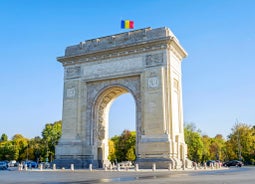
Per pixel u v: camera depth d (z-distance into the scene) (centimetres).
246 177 3030
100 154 7138
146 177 3158
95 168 6706
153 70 6425
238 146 13275
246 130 13612
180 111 6862
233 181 2409
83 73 7281
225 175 3500
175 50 6775
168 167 5609
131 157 15088
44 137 15762
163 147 5897
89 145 6888
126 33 6956
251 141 13275
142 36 6712
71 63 7475
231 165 10062
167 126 6097
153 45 6500
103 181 2580
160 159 5819
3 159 17412
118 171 5159
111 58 6994
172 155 5916
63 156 6944
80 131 7019
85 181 2614
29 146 17150
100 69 7075
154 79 6378
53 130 15550
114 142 16838
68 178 3145
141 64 6600
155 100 6278
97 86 7131
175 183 2205
